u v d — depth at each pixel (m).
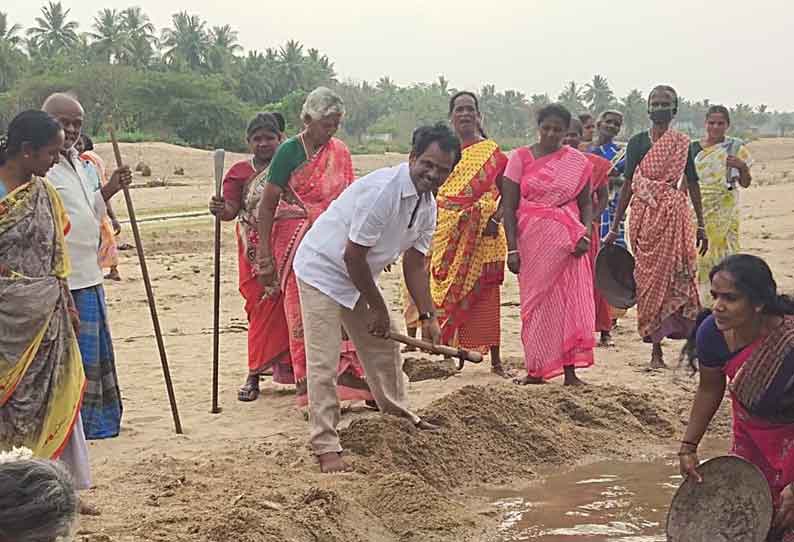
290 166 7.05
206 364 9.09
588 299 7.99
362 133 107.88
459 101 8.42
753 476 4.35
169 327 10.98
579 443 6.74
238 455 6.25
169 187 34.66
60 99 6.07
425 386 8.13
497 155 8.34
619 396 7.52
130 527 4.95
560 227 7.85
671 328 8.65
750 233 19.69
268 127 7.62
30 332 5.05
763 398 4.29
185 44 100.06
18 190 5.04
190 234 20.62
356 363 7.03
